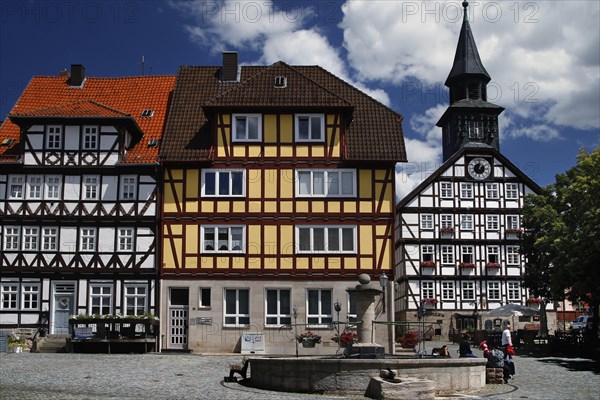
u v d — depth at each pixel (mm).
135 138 36250
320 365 18766
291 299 33188
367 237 33656
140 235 34062
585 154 36562
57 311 33844
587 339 36156
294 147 34281
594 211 30719
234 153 34219
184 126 35281
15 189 34656
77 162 34656
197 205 33938
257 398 17406
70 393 18016
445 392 19016
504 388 20531
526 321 52406
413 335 25078
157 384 20391
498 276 52469
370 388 18047
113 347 31578
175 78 40438
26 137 34906
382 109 36031
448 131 61906
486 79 62094
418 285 52125
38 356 28672
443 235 52656
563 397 18625
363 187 34062
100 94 39562
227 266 33469
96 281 33844
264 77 35375
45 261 34000
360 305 21750
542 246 36938
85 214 34281
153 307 33469
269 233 33688
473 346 41781
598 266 31453
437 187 53125
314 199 33906
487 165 53500
